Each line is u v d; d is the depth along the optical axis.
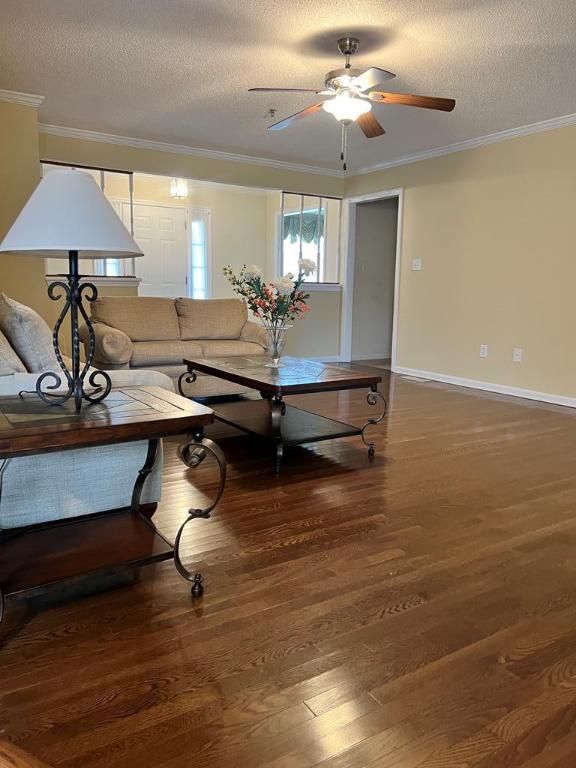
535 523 2.40
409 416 4.36
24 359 2.46
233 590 1.84
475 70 3.75
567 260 4.79
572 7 2.93
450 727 1.28
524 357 5.20
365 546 2.16
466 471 3.06
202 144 5.83
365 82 3.16
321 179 7.03
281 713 1.32
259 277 3.54
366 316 7.71
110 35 3.35
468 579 1.94
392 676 1.45
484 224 5.46
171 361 4.52
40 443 1.49
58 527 1.96
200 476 2.92
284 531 2.28
